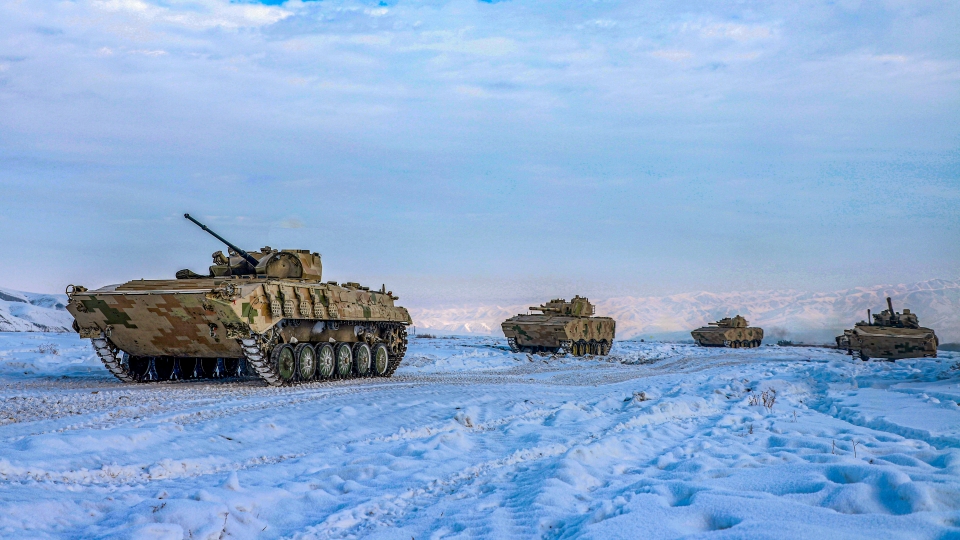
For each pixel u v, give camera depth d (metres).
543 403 17.58
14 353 28.47
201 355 21.72
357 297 25.02
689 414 15.56
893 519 5.78
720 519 6.18
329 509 7.61
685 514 6.26
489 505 7.43
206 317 19.73
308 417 13.93
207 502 7.09
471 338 67.12
